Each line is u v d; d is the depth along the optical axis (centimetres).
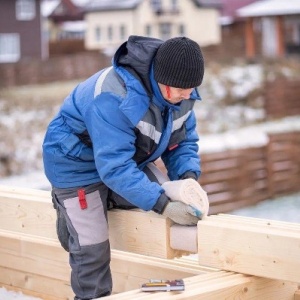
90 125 462
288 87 3628
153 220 495
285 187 1869
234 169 1711
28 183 1930
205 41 7481
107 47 7419
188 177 504
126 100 450
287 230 460
